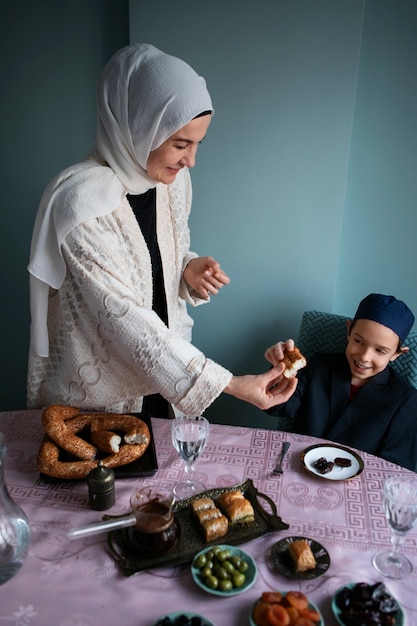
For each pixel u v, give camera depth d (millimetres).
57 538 905
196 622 726
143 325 1093
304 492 1029
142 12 1651
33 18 1806
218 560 837
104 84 1148
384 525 949
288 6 1580
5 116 1929
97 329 1168
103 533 919
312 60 1620
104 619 763
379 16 1636
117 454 1063
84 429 1156
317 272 1838
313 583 823
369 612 744
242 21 1614
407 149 1754
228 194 1804
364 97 1725
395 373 1477
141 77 1096
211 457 1131
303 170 1734
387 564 859
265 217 1808
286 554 867
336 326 1636
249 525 932
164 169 1186
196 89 1107
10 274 2127
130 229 1223
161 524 855
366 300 1436
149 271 1288
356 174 1812
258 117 1702
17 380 2283
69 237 1104
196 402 1104
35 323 1218
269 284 1884
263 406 1114
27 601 789
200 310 1963
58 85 1869
